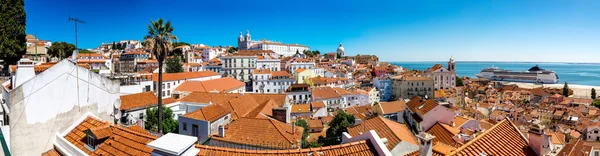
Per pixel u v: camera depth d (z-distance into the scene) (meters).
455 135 31.16
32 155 17.33
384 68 196.25
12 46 47.09
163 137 12.91
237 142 28.72
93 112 20.30
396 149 20.72
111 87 21.56
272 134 29.28
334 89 112.56
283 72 127.62
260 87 122.62
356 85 145.50
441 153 14.66
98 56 139.25
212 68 155.62
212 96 55.06
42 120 17.70
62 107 18.61
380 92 144.25
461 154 14.26
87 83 19.94
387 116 74.19
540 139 15.80
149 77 71.00
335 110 95.88
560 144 56.66
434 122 38.25
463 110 87.00
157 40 39.38
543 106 123.50
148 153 14.15
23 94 16.97
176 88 76.44
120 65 158.38
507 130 17.30
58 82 18.39
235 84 90.12
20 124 16.88
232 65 148.88
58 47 111.62
